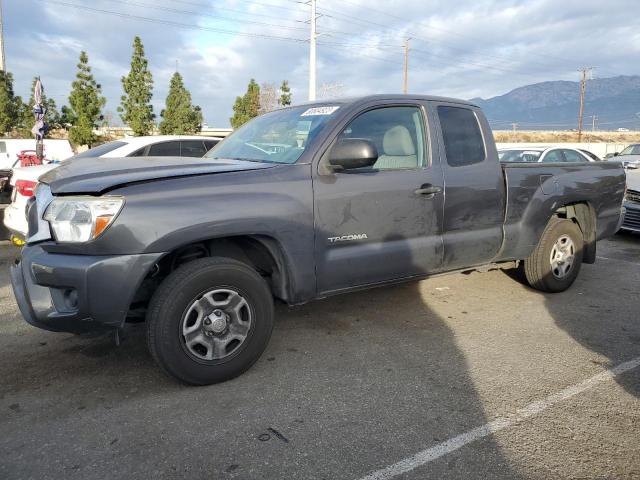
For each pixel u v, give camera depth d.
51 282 2.87
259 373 3.39
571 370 3.49
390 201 3.74
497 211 4.44
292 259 3.35
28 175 5.79
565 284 5.22
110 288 2.80
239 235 3.20
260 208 3.17
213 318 3.11
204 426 2.76
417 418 2.86
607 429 2.77
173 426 2.75
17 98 40.31
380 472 2.39
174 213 2.91
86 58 37.00
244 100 47.81
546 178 4.81
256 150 3.94
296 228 3.33
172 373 3.04
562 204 4.95
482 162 4.35
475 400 3.07
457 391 3.18
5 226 6.14
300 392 3.14
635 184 8.45
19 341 3.90
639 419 2.88
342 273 3.59
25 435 2.67
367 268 3.69
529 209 4.66
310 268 3.44
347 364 3.54
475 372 3.45
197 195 3.01
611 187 5.47
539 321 4.45
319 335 4.07
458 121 4.30
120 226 2.79
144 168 3.19
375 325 4.30
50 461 2.46
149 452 2.53
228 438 2.65
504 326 4.32
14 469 2.39
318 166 3.48
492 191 4.37
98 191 2.82
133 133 40.25
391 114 3.95
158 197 2.91
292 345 3.87
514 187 4.54
